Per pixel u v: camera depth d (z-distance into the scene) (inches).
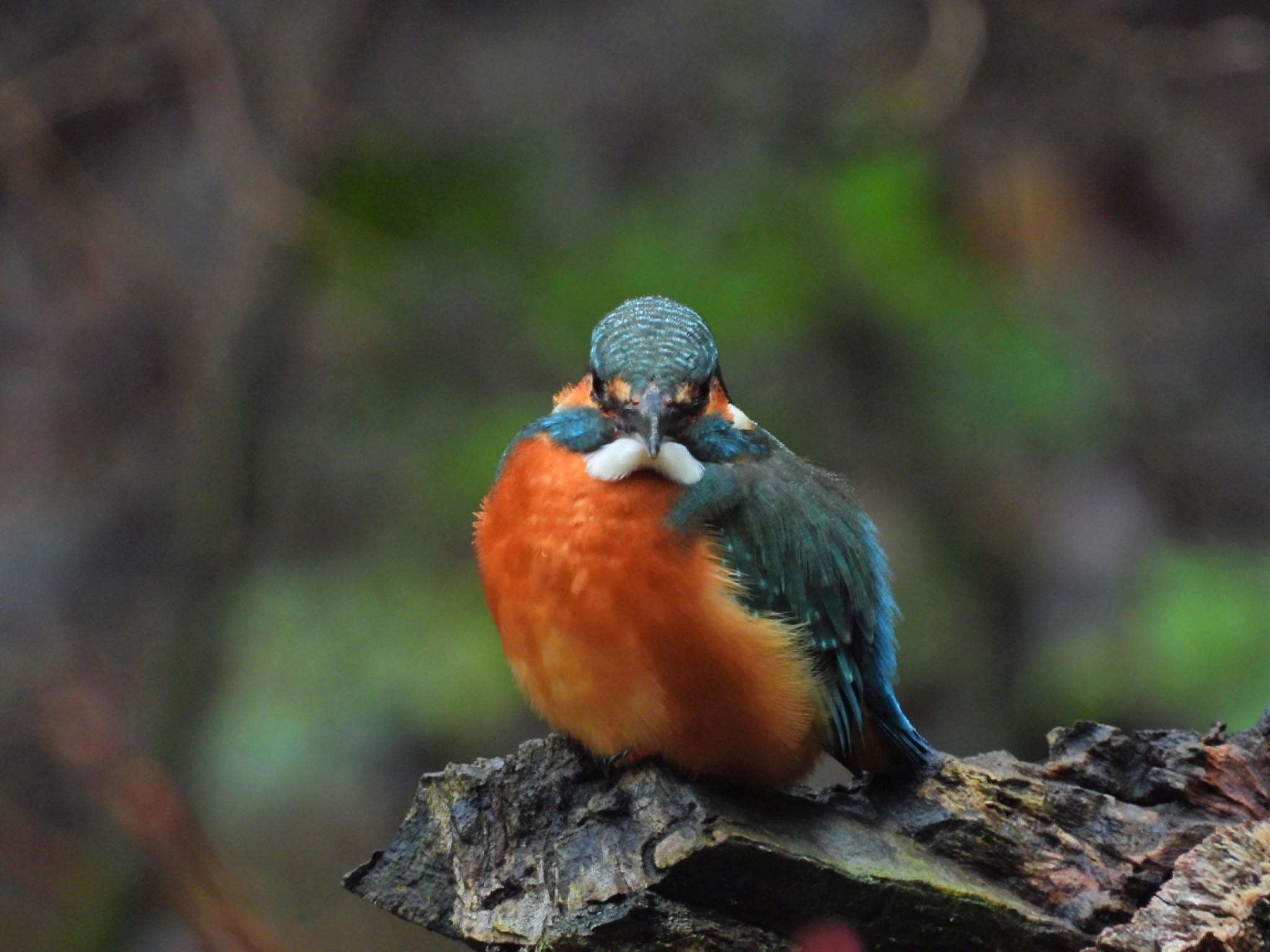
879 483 599.5
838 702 263.4
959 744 598.2
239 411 523.5
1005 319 568.4
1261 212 610.5
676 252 545.0
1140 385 612.7
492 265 546.0
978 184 587.8
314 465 576.7
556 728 254.1
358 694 548.1
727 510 250.5
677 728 243.9
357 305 557.9
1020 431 567.5
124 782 420.2
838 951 227.0
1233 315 616.7
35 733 562.3
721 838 220.8
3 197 565.3
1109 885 233.0
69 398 595.2
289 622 558.3
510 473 255.0
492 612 259.6
